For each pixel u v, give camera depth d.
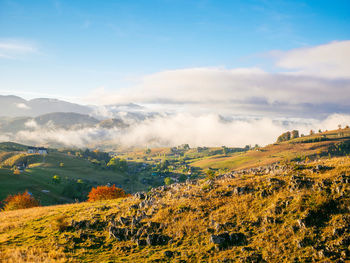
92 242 28.20
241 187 32.94
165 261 23.39
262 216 26.59
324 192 26.09
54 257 24.14
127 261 23.72
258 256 21.58
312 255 20.28
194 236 26.75
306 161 42.62
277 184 31.28
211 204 31.58
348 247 19.83
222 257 22.48
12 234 30.22
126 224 31.61
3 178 134.50
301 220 23.64
